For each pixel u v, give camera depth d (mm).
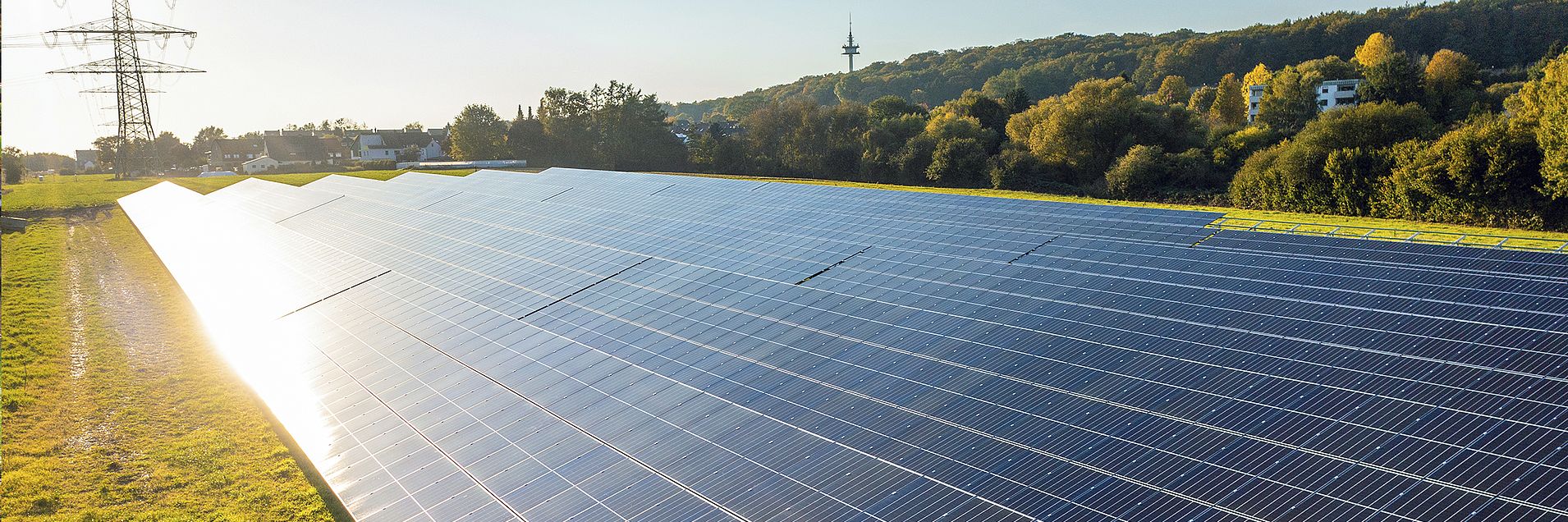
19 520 24938
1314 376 21438
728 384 26422
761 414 24062
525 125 159875
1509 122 63844
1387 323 23531
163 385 35781
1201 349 23984
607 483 21547
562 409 26234
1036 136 103062
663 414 25031
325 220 71688
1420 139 74250
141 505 25719
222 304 47562
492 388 28688
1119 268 32000
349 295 44938
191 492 26312
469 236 57156
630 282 39750
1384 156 69438
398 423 27062
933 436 21719
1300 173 74000
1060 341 25969
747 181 64562
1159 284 29422
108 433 31141
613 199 64188
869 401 24016
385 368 32688
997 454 20500
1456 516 15914
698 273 39812
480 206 69000
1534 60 169875
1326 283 27156
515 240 53344
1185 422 20547
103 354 40438
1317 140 75625
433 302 41000
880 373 25750
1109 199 90188
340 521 24172
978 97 127812
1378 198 68375
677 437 23531
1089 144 100312
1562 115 57562
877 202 51219
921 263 36594
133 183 130625
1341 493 17188
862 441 21922
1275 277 28281
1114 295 29109
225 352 38969
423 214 68438
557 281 41750
